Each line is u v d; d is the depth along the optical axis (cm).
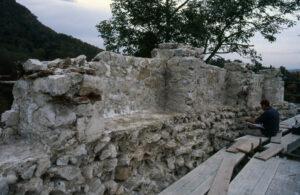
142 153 441
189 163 576
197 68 598
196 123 603
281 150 618
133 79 497
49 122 292
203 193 403
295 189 422
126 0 1928
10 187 247
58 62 333
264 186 426
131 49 1986
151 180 466
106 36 1989
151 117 500
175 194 400
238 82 820
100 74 421
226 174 464
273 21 1978
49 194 289
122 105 474
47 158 278
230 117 773
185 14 1934
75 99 303
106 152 360
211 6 1955
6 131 307
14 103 326
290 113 1190
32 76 303
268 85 1089
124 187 404
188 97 575
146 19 1928
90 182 340
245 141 661
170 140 520
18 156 265
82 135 316
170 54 598
